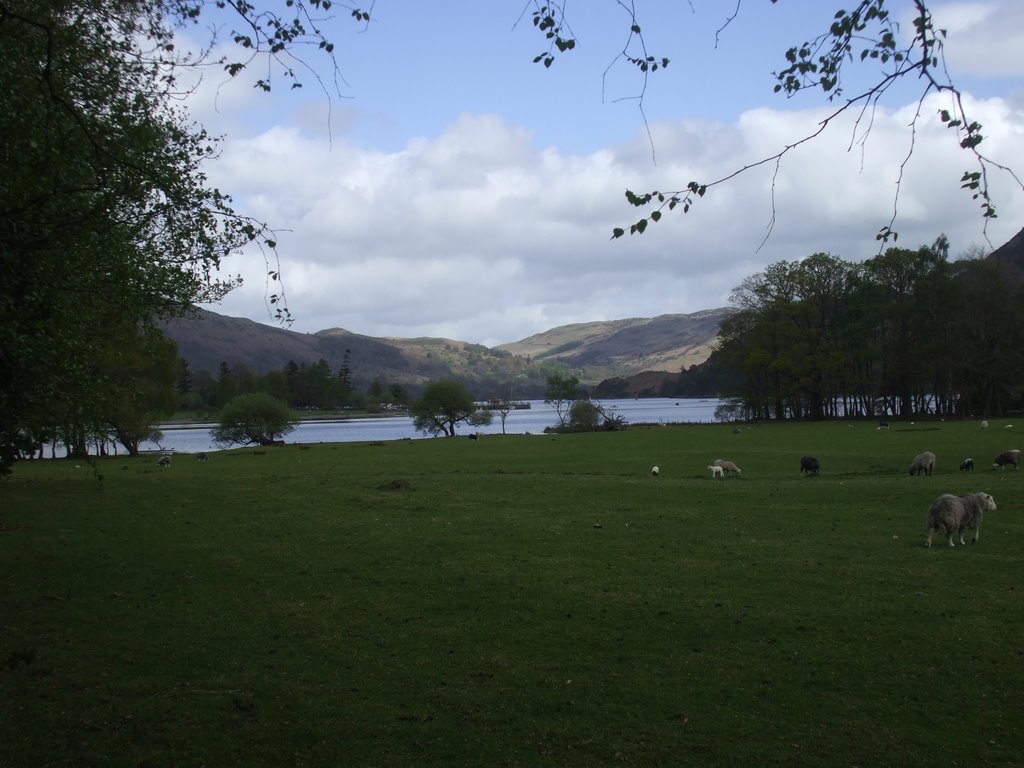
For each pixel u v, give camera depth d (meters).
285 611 14.08
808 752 8.43
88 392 14.12
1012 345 103.56
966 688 10.08
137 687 10.34
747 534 21.47
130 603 14.66
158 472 47.84
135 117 13.25
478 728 9.09
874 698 9.84
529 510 26.28
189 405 175.62
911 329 113.69
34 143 10.95
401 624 13.24
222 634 12.70
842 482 34.09
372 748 8.59
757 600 14.44
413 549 19.59
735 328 127.00
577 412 111.75
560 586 15.64
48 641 12.33
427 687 10.37
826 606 13.97
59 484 34.00
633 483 34.38
